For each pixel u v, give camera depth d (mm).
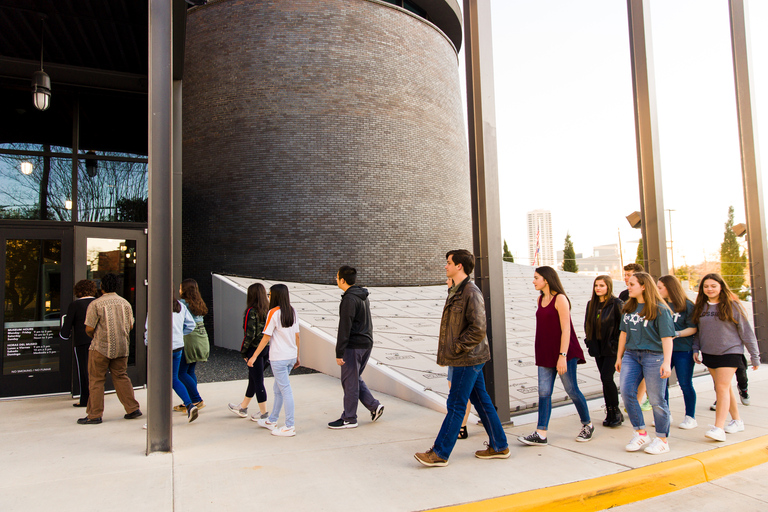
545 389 4629
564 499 3418
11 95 7555
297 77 15305
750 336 4816
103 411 5871
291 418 4934
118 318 5609
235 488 3521
